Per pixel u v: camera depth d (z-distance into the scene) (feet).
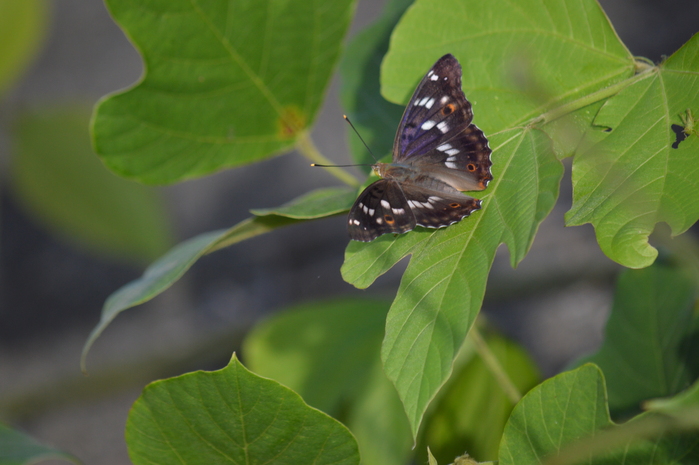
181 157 5.58
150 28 5.48
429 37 5.43
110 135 5.54
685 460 5.28
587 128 5.35
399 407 5.75
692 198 5.31
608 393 5.50
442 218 5.35
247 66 5.54
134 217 6.67
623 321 5.52
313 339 5.77
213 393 5.30
